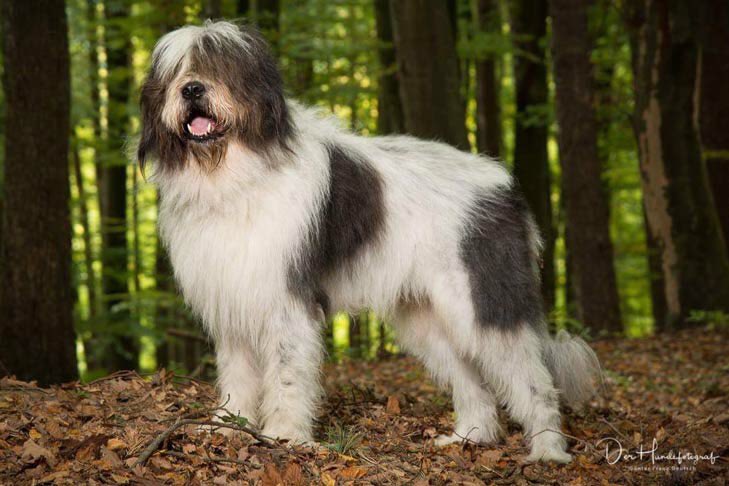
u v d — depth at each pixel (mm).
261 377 5230
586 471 5223
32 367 7191
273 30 12664
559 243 20234
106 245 14844
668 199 12469
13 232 7266
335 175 5180
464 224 5367
